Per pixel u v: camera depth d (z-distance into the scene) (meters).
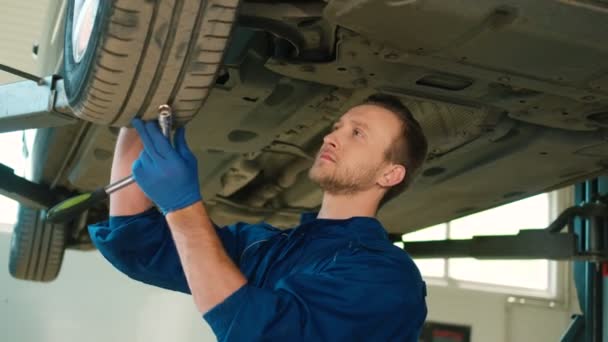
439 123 2.64
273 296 1.36
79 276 6.85
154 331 6.97
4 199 6.82
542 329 8.86
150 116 1.50
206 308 1.35
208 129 2.53
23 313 6.59
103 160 2.96
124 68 1.40
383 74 2.13
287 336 1.34
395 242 4.35
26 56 2.96
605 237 3.65
